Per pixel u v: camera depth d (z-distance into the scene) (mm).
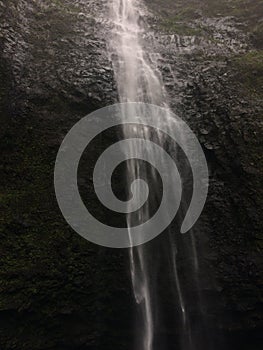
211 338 6531
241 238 6723
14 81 7531
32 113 7355
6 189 6648
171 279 6703
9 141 7008
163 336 6508
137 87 8648
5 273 5984
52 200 6746
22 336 5891
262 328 6359
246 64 8797
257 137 7406
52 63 8242
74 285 6324
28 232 6375
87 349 6312
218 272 6633
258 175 7016
